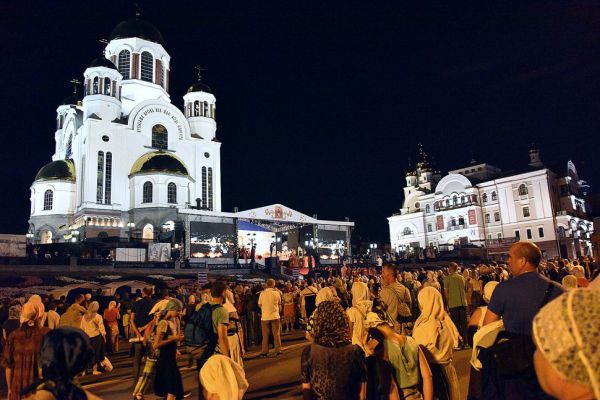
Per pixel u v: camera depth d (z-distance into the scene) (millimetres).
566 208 63344
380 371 4926
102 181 55688
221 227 44688
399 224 77812
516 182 64625
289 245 56375
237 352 7969
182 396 7602
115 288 24312
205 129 67062
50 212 57938
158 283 32594
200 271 39812
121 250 38312
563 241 60062
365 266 50219
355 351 4070
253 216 46344
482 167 72125
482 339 4516
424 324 5785
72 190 59250
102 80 58594
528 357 3920
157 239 48969
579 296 1696
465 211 68000
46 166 60938
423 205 75438
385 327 4922
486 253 58500
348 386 3941
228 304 9688
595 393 1558
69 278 32094
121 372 12227
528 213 63062
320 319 4137
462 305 11523
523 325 3994
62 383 2824
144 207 54156
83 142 57562
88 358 2994
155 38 67625
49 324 11078
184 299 20875
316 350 4059
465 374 8844
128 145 58531
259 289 16594
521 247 4438
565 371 1626
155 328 7852
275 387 9086
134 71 64750
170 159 57406
